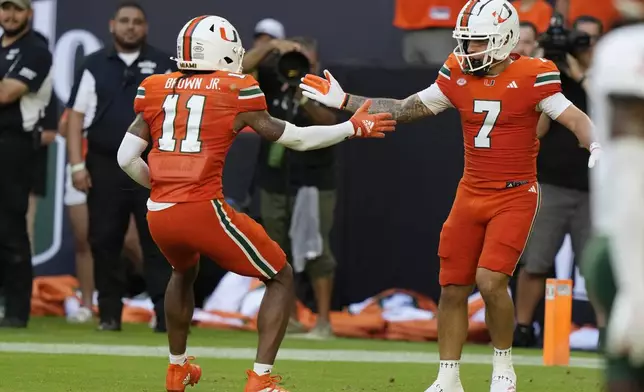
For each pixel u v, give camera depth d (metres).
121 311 33.34
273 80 32.03
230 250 18.59
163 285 32.69
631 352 11.15
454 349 20.16
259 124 18.89
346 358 27.84
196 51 18.97
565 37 30.44
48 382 21.80
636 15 11.82
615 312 11.30
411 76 35.81
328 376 23.97
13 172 32.78
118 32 32.28
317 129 19.25
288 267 19.09
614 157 11.30
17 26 32.75
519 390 22.44
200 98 18.64
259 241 18.72
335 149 33.38
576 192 31.22
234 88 18.69
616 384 11.65
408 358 28.31
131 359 25.98
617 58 11.48
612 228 11.31
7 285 33.34
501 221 19.48
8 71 32.59
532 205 19.62
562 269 34.31
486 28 19.08
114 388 21.22
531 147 19.64
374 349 30.62
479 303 34.38
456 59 19.75
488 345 33.56
